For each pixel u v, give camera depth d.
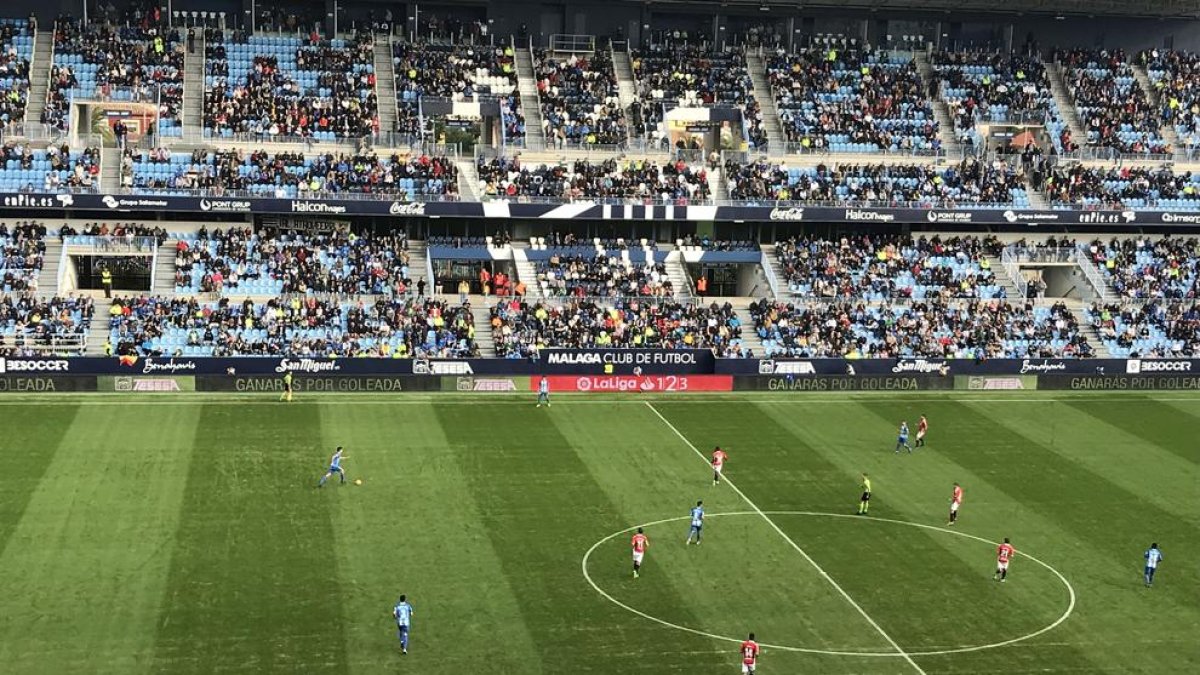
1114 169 99.69
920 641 43.31
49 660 39.34
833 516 56.25
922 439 69.12
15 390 73.31
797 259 92.81
